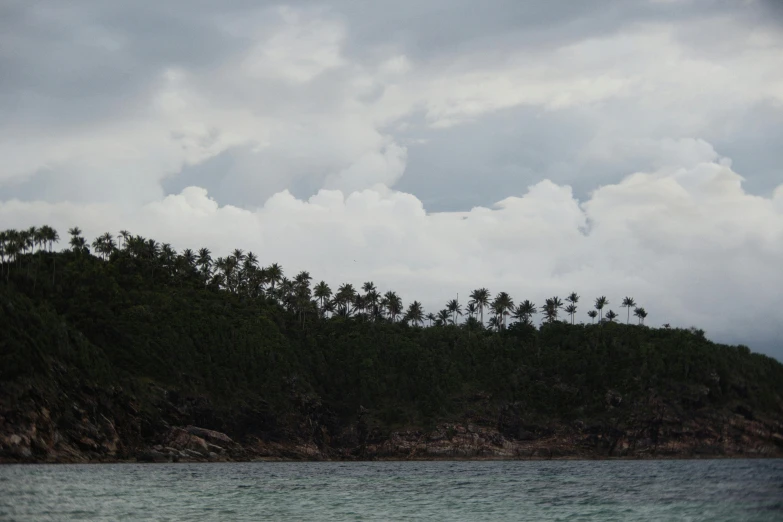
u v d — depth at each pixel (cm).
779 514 7994
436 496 10225
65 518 7594
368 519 7956
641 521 7606
